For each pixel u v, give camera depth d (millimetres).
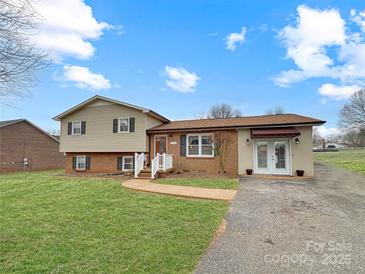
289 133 14984
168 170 17234
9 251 4871
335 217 7125
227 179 14141
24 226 6445
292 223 6590
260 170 16391
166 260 4434
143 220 6789
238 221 6730
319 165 24000
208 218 6926
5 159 27906
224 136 17141
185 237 5547
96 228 6211
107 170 20531
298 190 11078
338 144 63125
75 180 15320
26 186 13297
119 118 20016
